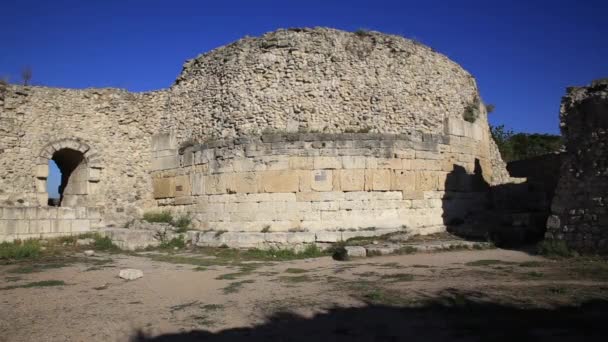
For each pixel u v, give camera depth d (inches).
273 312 303.3
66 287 393.4
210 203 679.7
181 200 729.6
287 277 426.9
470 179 751.7
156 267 496.1
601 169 512.7
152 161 789.9
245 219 647.1
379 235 628.7
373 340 248.1
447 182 712.4
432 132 724.0
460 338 246.1
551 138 1583.4
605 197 502.6
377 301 322.3
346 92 693.9
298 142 645.9
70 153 797.9
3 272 466.9
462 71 815.1
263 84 696.4
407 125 706.8
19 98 741.9
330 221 632.4
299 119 681.0
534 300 312.5
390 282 385.1
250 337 256.7
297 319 287.6
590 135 530.3
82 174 786.8
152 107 813.2
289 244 606.2
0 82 729.6
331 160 642.8
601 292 330.0
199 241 642.8
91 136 782.5
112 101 802.8
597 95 530.3
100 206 768.9
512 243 631.2
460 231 668.1
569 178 539.5
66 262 530.9
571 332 248.8
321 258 552.7
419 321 276.5
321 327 271.0
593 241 503.2
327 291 359.6
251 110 691.4
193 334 263.3
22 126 737.6
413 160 677.9
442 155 711.7
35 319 296.0
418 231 655.8
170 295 359.6
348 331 263.0
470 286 358.0
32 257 565.9
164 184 765.3
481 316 282.2
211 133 721.6
